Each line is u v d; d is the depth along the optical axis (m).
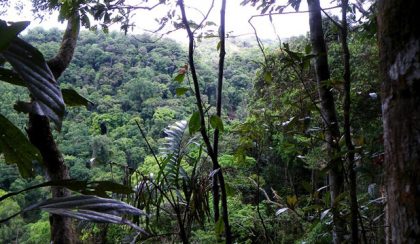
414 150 0.81
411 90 0.83
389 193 0.87
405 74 0.84
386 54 0.89
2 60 0.60
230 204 5.60
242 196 6.10
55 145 2.43
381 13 0.92
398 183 0.83
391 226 0.86
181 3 1.60
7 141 0.70
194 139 2.00
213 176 1.75
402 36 0.86
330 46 5.32
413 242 0.78
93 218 0.62
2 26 0.47
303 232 4.58
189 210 1.79
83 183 0.70
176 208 1.79
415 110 0.82
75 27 2.79
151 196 1.78
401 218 0.82
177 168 1.79
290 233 4.71
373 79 4.18
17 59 0.51
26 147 0.71
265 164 8.45
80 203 0.65
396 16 0.87
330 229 2.09
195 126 1.59
